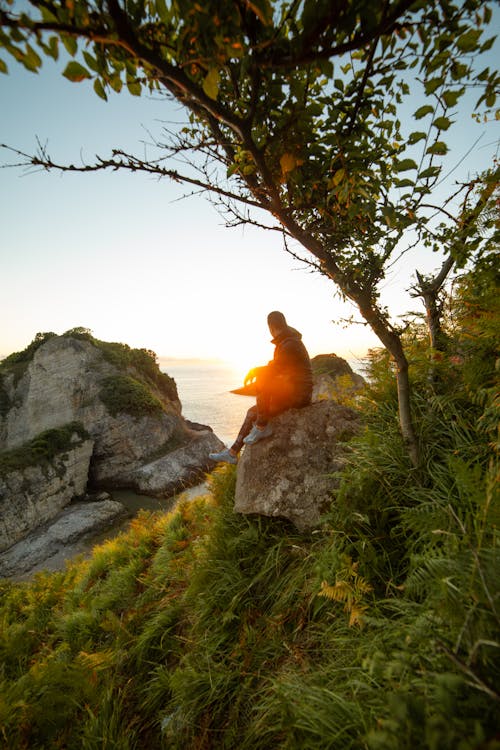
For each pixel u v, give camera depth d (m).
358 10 1.05
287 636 2.68
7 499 27.03
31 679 3.49
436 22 1.22
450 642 1.39
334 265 2.22
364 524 2.67
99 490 36.22
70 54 1.15
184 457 38.91
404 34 1.26
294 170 1.83
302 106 1.56
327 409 4.06
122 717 2.94
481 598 1.26
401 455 2.87
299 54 1.14
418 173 1.73
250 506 3.67
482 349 2.66
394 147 2.04
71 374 43.69
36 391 43.12
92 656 3.49
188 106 1.69
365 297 2.32
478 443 2.55
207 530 4.20
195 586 3.59
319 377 7.01
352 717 1.65
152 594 4.41
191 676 2.80
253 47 1.15
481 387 2.58
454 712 1.04
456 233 2.33
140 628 3.90
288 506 3.50
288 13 1.16
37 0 1.03
